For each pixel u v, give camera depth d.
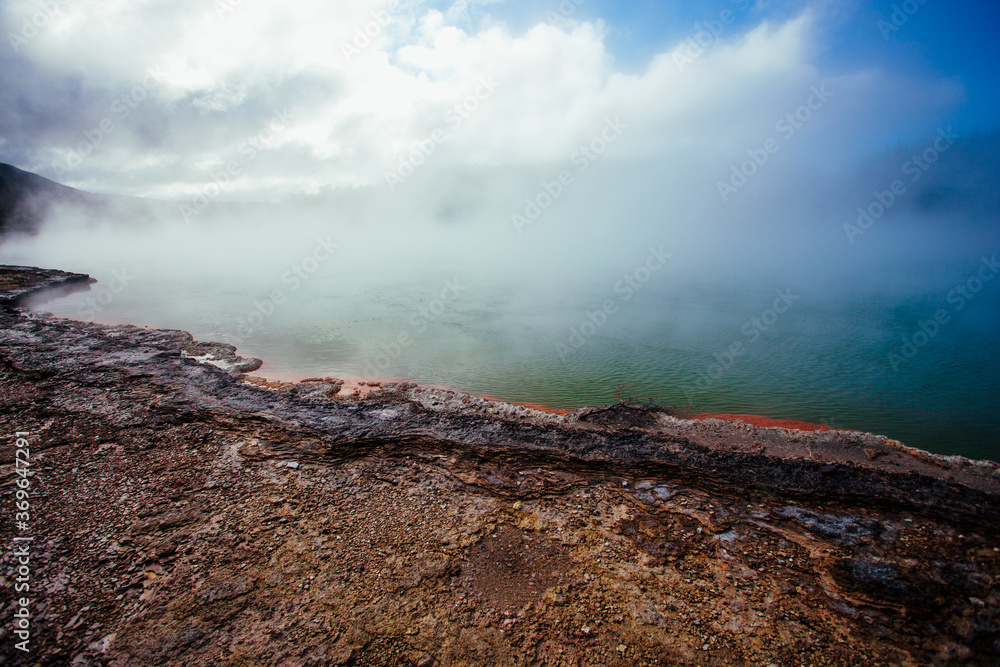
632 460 8.42
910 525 6.80
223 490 7.39
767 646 5.00
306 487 7.54
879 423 11.68
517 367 15.87
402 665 4.68
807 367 16.16
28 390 10.52
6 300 21.30
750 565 6.11
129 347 13.87
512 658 4.80
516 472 8.06
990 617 5.29
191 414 9.70
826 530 6.70
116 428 9.09
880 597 5.59
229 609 5.29
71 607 5.25
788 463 8.27
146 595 5.45
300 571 5.87
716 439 9.48
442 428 9.40
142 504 7.02
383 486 7.61
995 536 6.55
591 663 4.77
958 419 11.89
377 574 5.86
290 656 4.74
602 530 6.74
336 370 14.92
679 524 6.86
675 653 4.90
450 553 6.25
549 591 5.69
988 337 20.50
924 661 4.85
